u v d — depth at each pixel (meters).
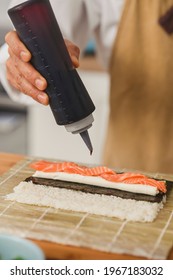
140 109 1.11
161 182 0.80
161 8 1.05
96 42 1.21
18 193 0.78
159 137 1.11
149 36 1.07
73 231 0.70
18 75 0.77
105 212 0.74
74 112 0.74
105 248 0.67
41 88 0.74
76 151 1.63
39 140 1.66
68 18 1.11
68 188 0.79
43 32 0.72
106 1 1.12
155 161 1.12
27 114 1.86
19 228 0.71
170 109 1.10
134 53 1.09
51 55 0.73
